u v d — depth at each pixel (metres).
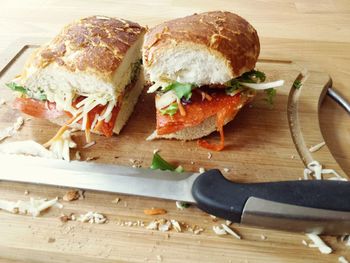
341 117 0.22
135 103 0.22
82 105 0.20
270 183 0.14
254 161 0.18
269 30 0.29
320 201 0.14
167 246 0.15
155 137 0.20
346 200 0.13
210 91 0.20
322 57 0.26
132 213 0.16
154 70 0.19
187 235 0.15
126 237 0.15
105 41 0.20
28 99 0.21
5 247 0.15
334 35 0.28
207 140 0.20
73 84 0.19
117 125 0.20
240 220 0.14
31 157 0.18
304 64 0.25
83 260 0.14
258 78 0.22
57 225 0.15
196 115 0.19
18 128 0.21
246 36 0.20
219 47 0.18
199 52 0.18
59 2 0.34
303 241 0.15
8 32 0.29
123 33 0.21
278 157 0.18
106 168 0.17
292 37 0.28
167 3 0.33
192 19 0.20
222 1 0.34
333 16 0.31
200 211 0.16
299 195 0.14
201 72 0.19
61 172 0.17
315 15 0.31
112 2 0.34
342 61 0.25
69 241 0.15
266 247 0.15
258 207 0.14
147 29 0.22
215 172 0.15
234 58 0.19
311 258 0.14
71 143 0.19
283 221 0.14
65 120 0.20
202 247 0.15
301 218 0.13
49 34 0.29
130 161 0.19
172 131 0.19
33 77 0.19
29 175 0.17
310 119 0.20
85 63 0.19
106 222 0.16
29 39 0.27
